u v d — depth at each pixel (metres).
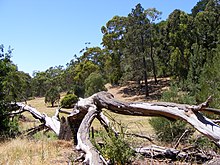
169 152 7.48
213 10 42.03
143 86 45.53
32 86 60.38
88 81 36.56
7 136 12.17
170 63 38.84
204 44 38.97
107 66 50.06
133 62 42.12
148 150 7.61
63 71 65.88
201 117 5.66
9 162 7.22
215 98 9.56
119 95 44.00
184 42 40.16
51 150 8.77
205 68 12.02
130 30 42.12
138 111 7.00
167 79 46.97
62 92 59.56
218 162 4.77
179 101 10.66
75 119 9.39
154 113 6.64
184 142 9.76
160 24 45.56
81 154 6.75
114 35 47.72
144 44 42.38
